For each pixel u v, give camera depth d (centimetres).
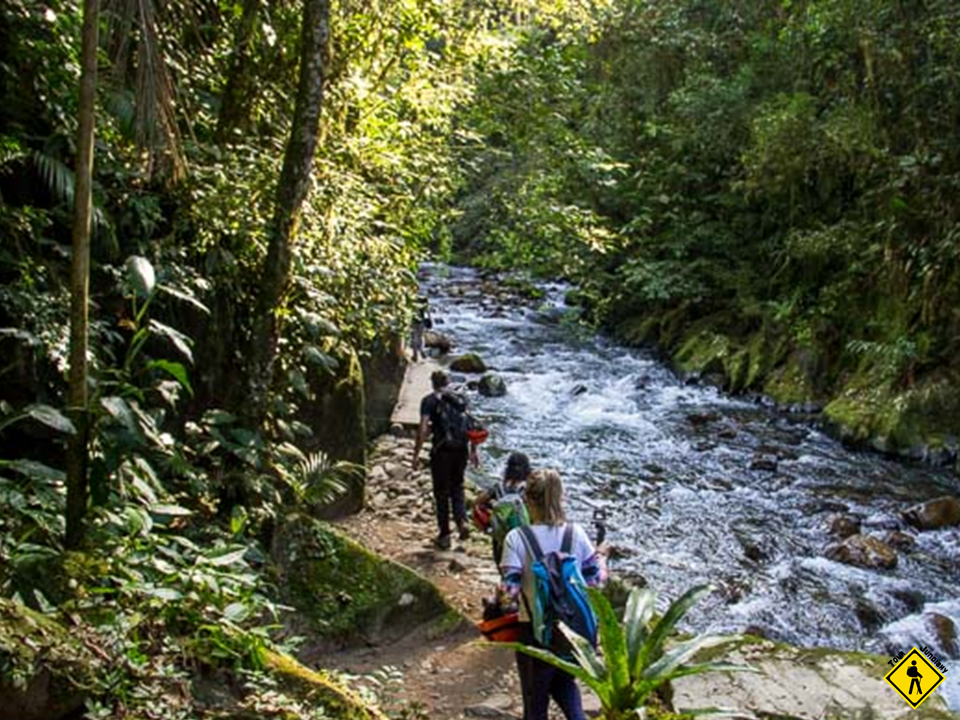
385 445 1016
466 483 916
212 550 434
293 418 717
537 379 1478
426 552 736
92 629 344
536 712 389
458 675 519
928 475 1075
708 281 1695
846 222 1436
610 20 1596
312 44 548
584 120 1706
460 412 752
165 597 370
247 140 669
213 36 686
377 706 445
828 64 1455
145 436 479
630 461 1096
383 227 839
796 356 1406
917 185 1288
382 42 809
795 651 571
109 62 528
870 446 1173
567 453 1120
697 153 1717
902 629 692
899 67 1313
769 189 1562
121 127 524
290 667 385
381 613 563
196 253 612
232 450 539
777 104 1529
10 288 481
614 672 326
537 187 953
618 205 1720
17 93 529
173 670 346
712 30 1762
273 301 562
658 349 1702
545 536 403
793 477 1050
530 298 2088
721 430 1239
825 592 752
